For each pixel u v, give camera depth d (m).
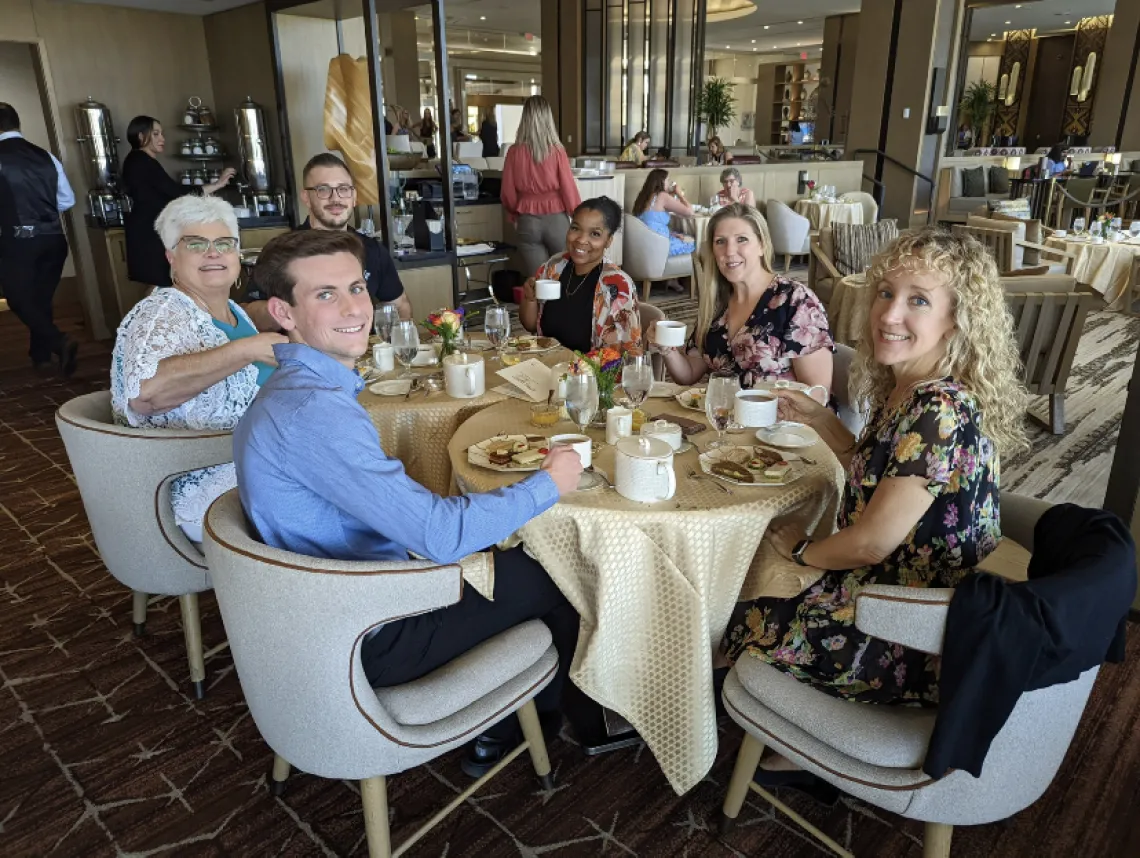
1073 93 15.60
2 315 6.23
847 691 1.37
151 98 5.74
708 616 1.51
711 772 1.77
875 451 1.35
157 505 1.80
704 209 7.12
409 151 4.79
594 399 1.68
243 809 1.67
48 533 2.87
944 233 1.34
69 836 1.60
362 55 5.14
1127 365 4.93
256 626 1.23
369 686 1.28
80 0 5.31
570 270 2.86
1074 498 3.13
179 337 1.92
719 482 1.56
